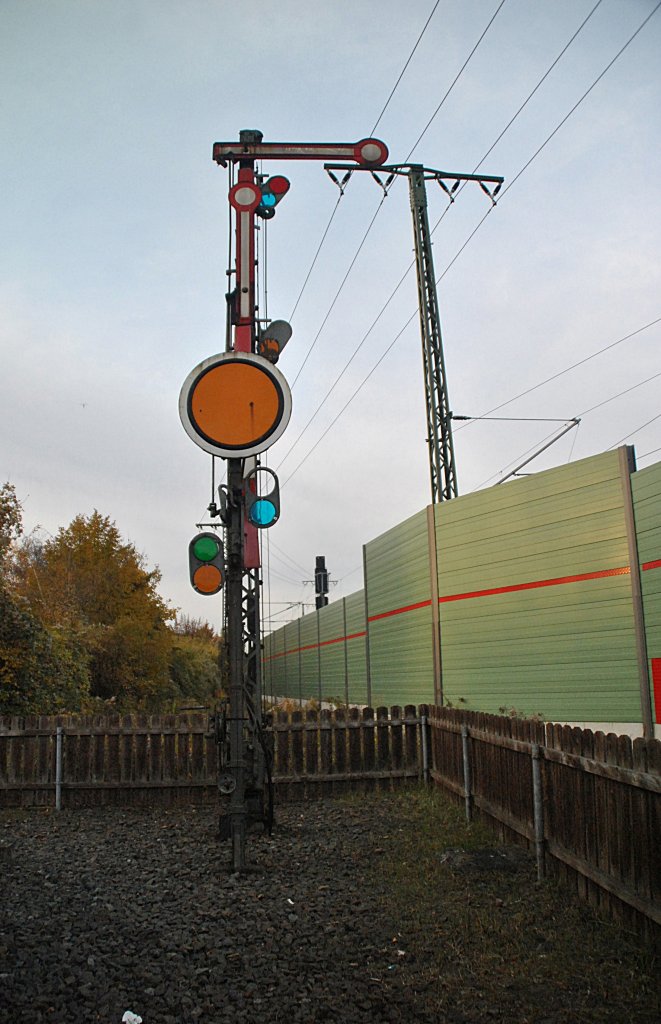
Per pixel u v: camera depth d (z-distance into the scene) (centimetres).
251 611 1005
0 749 1238
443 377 2109
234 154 1155
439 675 1817
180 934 559
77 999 449
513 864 723
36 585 3186
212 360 741
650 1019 421
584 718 1339
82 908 625
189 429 737
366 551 2617
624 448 1270
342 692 3200
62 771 1236
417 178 2159
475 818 939
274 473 802
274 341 1059
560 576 1409
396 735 1271
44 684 1889
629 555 1249
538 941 537
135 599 3609
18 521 2011
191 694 4384
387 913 605
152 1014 431
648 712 1201
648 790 509
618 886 543
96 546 3638
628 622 1251
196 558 816
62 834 997
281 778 1241
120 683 3231
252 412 741
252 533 1005
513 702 1530
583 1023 419
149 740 1248
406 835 894
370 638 2562
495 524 1603
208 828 1012
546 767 690
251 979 480
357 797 1207
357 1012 435
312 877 722
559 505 1416
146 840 935
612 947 520
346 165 1984
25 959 503
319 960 509
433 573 1850
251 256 1063
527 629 1493
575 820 627
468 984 471
